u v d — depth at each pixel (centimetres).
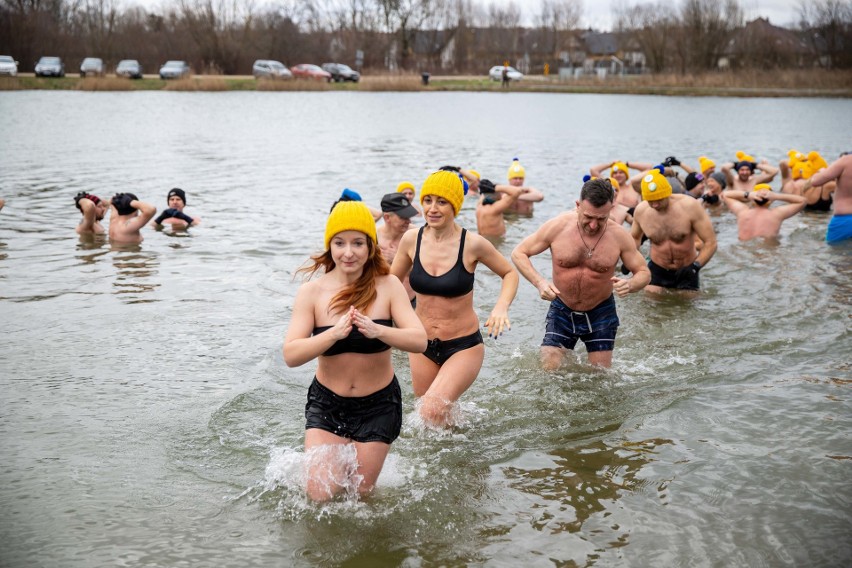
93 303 843
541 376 680
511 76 7444
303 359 445
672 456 538
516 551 434
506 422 594
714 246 912
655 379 675
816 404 614
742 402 622
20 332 750
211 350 719
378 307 475
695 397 634
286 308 843
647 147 2500
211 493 487
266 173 1812
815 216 1408
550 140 2677
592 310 694
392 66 8981
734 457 534
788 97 5469
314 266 486
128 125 2938
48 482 493
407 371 690
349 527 454
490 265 595
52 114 3325
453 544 440
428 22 9875
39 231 1179
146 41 7419
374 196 1526
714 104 4756
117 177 1712
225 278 952
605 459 536
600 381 670
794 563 420
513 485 502
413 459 534
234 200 1466
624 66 9288
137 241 1128
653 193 884
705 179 1529
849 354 724
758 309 862
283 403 616
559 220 694
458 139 2667
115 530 446
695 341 766
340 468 472
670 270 930
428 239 589
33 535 438
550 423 592
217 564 418
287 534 447
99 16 7419
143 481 498
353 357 469
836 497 482
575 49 11375
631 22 10238
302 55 7994
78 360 686
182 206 1252
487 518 465
